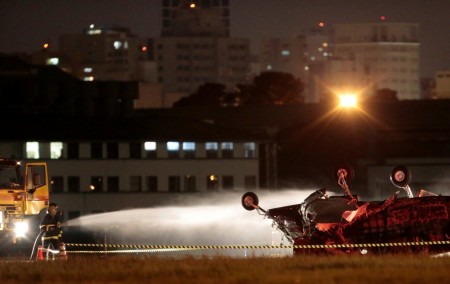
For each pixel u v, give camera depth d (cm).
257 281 5300
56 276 5784
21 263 6731
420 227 6756
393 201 6819
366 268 5659
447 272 5444
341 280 5247
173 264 6191
